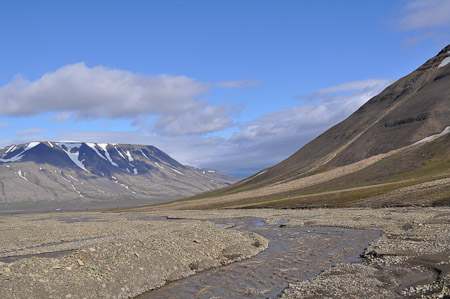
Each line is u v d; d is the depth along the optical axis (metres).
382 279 26.98
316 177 185.00
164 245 35.50
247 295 25.31
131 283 27.22
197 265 33.66
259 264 34.75
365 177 157.12
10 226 86.75
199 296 25.48
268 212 107.50
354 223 63.62
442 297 20.98
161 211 159.38
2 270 24.22
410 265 30.25
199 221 89.81
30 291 22.59
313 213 91.69
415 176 132.88
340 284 26.11
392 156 176.75
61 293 23.45
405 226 55.00
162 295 26.06
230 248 40.84
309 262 34.94
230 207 142.75
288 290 25.62
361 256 36.69
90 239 53.59
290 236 54.09
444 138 174.12
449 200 76.44
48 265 26.53
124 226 77.56
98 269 27.59
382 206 88.50
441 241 38.94
